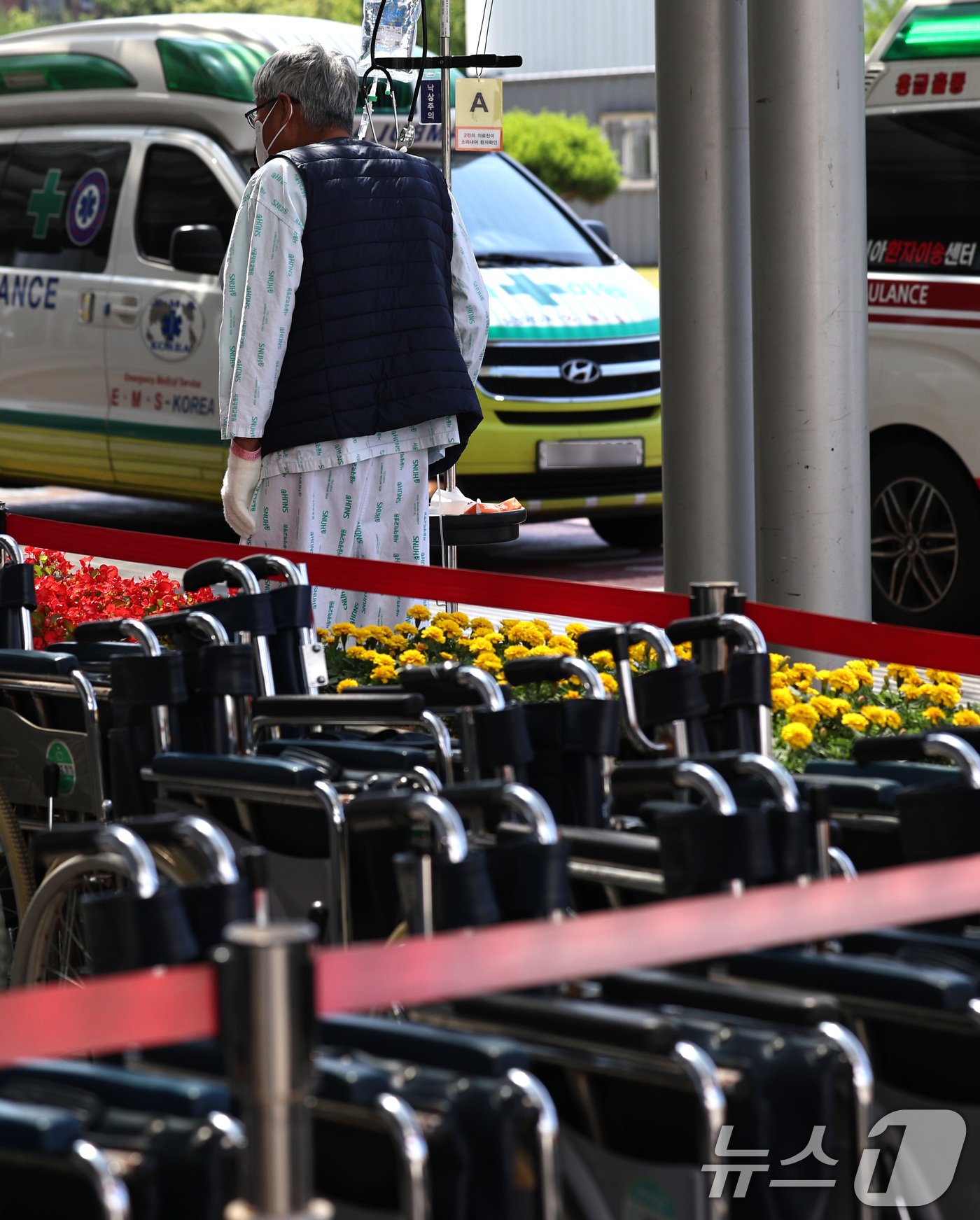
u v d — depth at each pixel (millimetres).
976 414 29141
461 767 12172
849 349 20734
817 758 16047
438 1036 7723
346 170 18781
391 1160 7469
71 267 38406
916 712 17891
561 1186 8172
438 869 8672
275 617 13953
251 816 11406
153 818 9117
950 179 29562
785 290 20562
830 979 8484
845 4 20297
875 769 11344
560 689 17969
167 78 37594
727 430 22469
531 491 35031
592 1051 7895
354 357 18750
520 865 8898
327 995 6633
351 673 19188
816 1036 8000
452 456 19984
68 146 39000
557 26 110562
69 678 13023
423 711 11445
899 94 30234
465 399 19281
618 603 17062
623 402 35406
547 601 17391
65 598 20672
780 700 16156
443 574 17906
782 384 20688
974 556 29594
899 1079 8680
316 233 18562
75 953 11438
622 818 11312
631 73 111875
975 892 7984
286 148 19078
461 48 107625
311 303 18641
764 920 7523
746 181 22234
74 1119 6844
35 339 38875
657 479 36000
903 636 15141
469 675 10898
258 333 18500
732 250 22297
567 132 118688
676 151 22266
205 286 35906
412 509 19594
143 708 12219
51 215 38969
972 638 14930
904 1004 8312
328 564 18438
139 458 37219
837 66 20312
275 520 19109
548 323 35188
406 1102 7422
